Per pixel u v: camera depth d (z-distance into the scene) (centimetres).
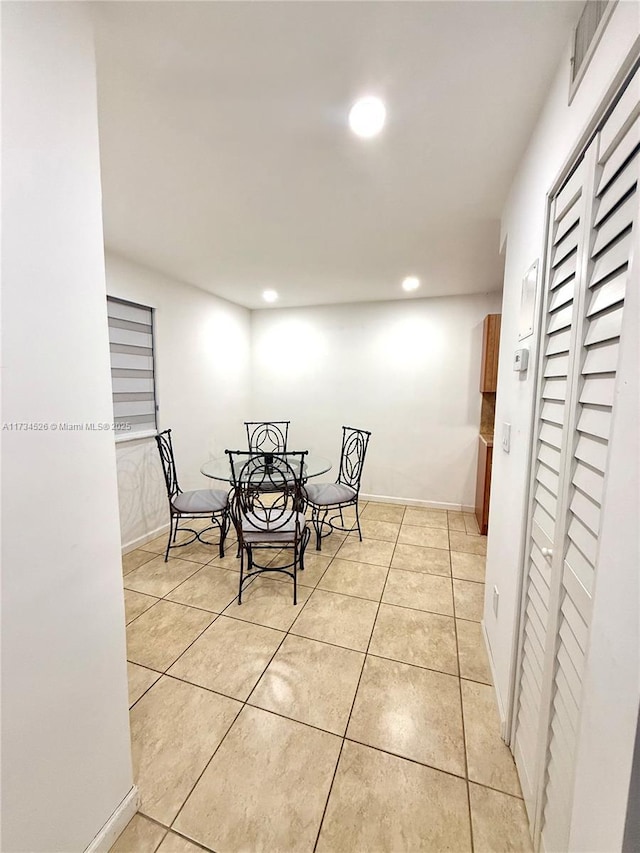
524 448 127
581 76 86
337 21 92
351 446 428
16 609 77
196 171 159
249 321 455
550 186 106
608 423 71
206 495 298
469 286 339
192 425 359
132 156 149
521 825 110
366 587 243
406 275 307
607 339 72
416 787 120
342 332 423
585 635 77
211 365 385
